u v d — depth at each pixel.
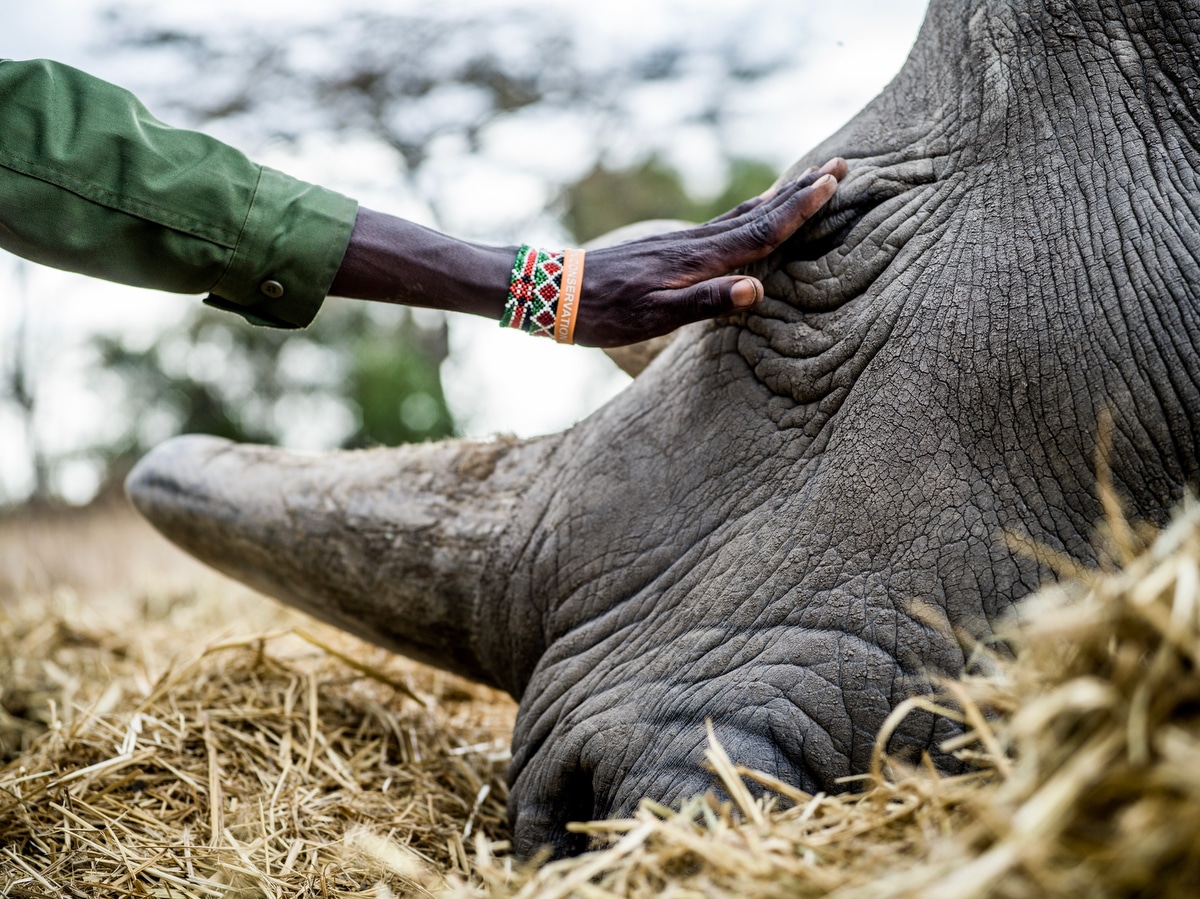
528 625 2.35
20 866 1.84
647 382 2.30
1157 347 1.68
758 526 1.94
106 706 2.54
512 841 2.23
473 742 2.69
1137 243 1.73
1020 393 1.74
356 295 2.05
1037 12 1.91
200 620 4.20
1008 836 0.98
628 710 1.98
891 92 2.13
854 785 1.73
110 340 11.10
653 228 2.75
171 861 1.86
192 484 2.78
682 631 1.98
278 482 2.69
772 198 2.04
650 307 1.98
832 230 2.00
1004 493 1.74
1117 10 1.85
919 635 1.73
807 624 1.82
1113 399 1.69
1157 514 1.68
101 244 1.93
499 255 2.02
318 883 1.81
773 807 1.66
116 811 2.07
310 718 2.46
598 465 2.26
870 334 1.89
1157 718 0.98
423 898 1.73
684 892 1.21
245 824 2.03
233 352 11.11
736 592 1.92
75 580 5.59
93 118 1.94
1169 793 0.94
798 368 1.96
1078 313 1.73
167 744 2.32
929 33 2.13
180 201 1.95
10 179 1.88
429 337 10.81
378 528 2.53
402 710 2.76
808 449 1.93
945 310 1.83
